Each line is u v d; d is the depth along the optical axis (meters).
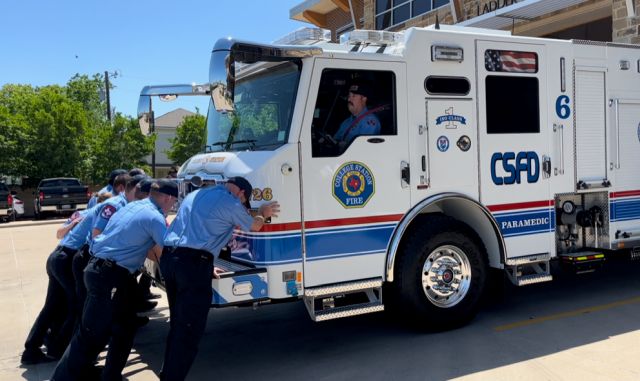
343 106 4.79
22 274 9.66
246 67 5.27
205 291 4.02
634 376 4.28
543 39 5.81
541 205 5.79
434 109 5.20
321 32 5.16
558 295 6.80
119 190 5.71
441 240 5.25
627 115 6.41
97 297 4.11
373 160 4.90
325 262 4.70
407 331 5.57
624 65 6.38
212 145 5.69
